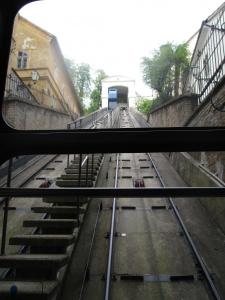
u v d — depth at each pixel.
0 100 2.05
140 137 1.76
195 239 7.50
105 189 2.18
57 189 2.23
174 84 17.27
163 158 16.12
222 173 9.02
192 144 1.74
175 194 2.11
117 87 44.03
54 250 5.26
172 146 1.75
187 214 9.09
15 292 3.91
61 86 28.52
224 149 1.74
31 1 2.06
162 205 9.70
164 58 17.42
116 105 41.75
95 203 9.73
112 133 1.79
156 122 20.47
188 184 11.62
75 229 6.66
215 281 5.66
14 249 6.40
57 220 6.14
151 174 13.28
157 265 6.27
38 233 6.50
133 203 9.84
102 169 13.69
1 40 2.06
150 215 9.02
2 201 9.19
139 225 8.34
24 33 21.33
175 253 6.78
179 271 6.02
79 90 37.56
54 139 1.84
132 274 5.91
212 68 10.85
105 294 5.11
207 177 9.30
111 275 5.78
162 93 18.89
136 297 5.25
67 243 5.16
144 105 31.47
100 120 23.45
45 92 22.27
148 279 5.75
